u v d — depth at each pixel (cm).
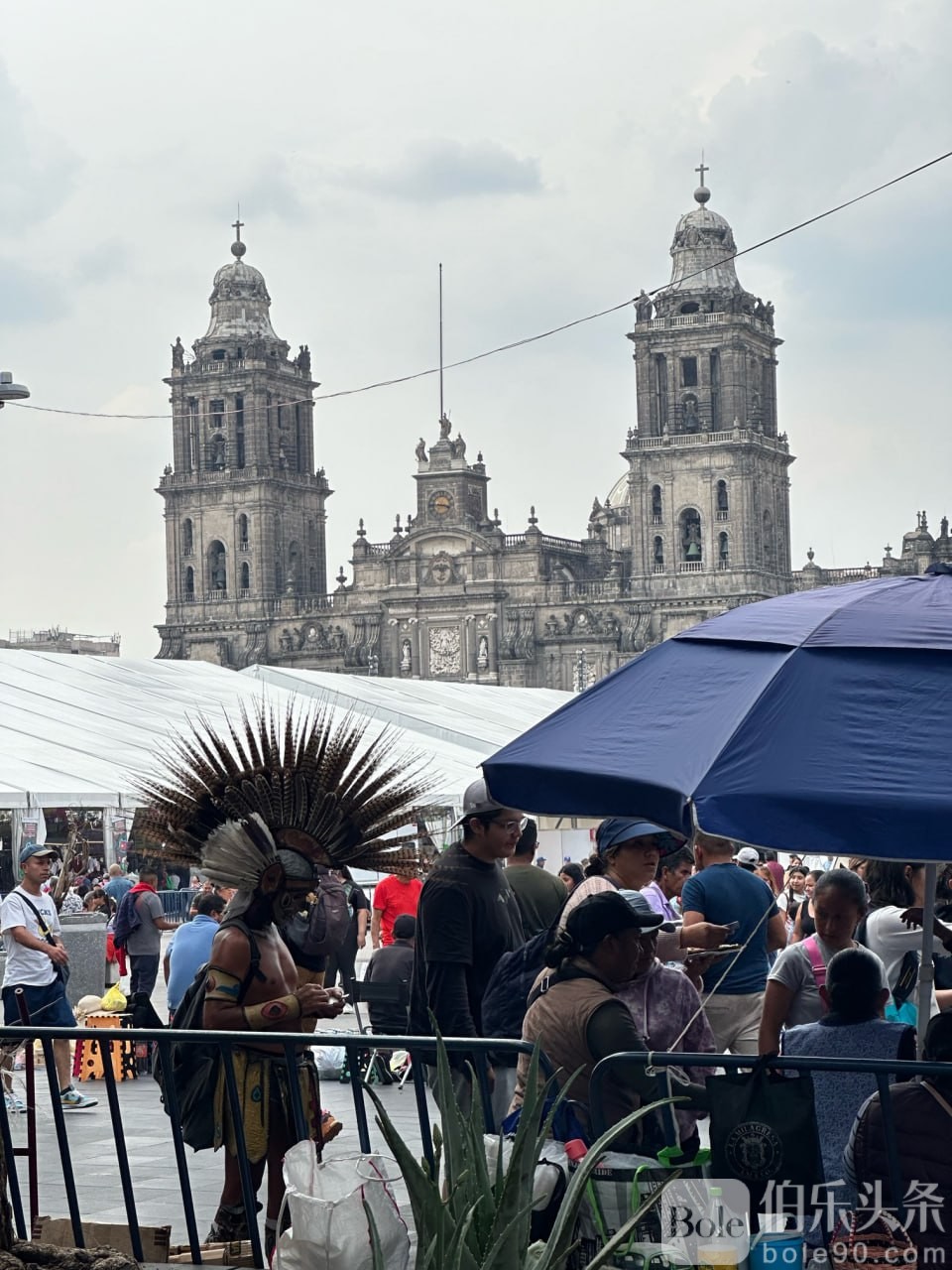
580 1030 1066
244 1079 1183
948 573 1094
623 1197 979
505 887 1367
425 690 7888
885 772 905
